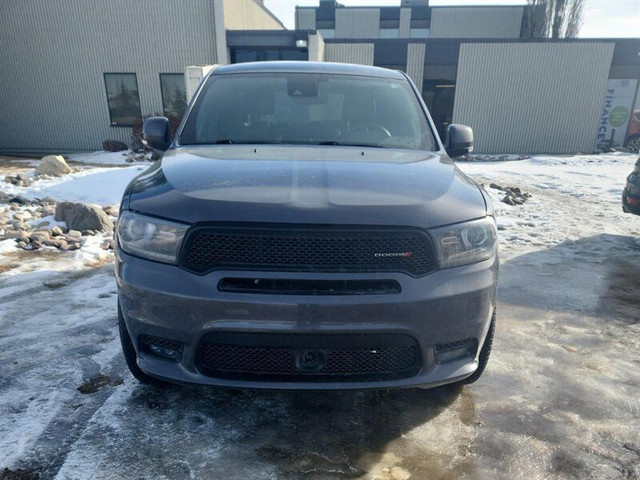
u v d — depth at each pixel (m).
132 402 2.53
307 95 3.38
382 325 2.00
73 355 2.97
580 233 6.48
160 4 17.72
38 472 2.02
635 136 20.94
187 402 2.55
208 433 2.32
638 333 3.55
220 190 2.13
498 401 2.65
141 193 2.27
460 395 2.71
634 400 2.69
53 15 18.09
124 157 16.44
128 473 2.04
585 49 19.02
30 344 3.09
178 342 2.08
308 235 1.97
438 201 2.18
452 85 19.94
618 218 7.35
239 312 1.96
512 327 3.61
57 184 8.47
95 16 18.00
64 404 2.49
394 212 2.04
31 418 2.37
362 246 2.00
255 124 3.17
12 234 5.47
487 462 2.18
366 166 2.50
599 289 4.43
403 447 2.27
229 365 2.08
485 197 2.45
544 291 4.36
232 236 1.98
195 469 2.09
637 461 2.21
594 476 2.11
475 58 19.34
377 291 2.00
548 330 3.57
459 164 14.46
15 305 3.70
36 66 18.64
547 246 5.89
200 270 2.01
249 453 2.20
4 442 2.19
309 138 3.08
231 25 18.70
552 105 19.69
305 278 1.95
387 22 37.25
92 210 5.99
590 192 9.60
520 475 2.11
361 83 3.55
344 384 2.07
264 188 2.14
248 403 2.57
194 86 11.87
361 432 2.37
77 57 18.44
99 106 18.92
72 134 19.28
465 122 20.08
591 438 2.36
